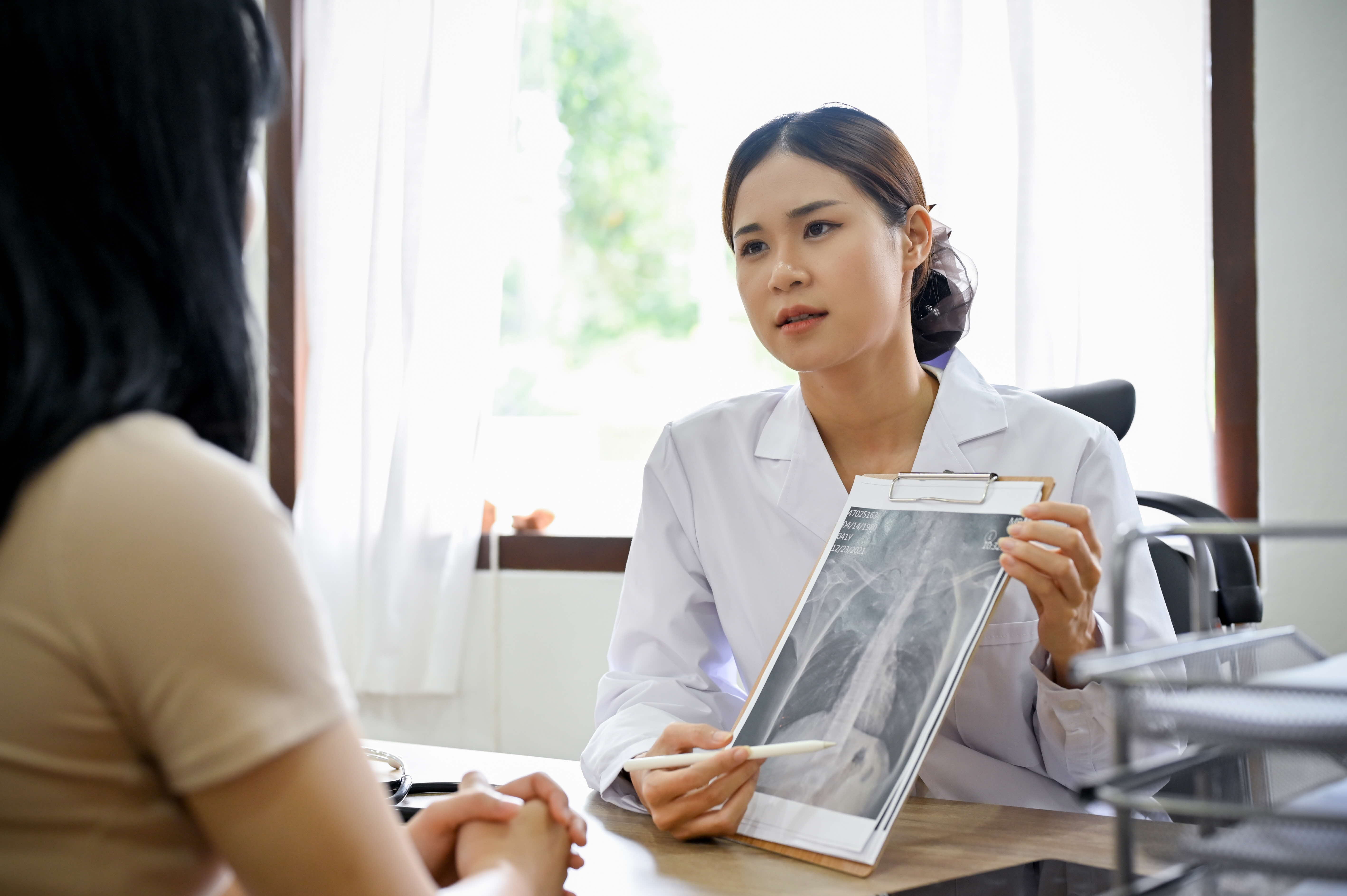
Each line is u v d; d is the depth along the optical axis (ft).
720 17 6.71
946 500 2.78
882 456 3.68
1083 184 5.91
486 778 2.49
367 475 7.05
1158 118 5.90
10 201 1.35
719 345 7.37
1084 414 4.14
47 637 1.30
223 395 1.60
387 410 7.08
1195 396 5.85
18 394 1.32
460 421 6.93
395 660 6.93
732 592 3.69
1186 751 1.60
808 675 2.66
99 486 1.32
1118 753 1.46
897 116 6.24
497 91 6.98
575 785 3.08
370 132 7.27
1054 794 3.24
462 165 6.99
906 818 2.61
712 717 3.39
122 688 1.33
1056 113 5.96
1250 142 5.80
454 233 6.98
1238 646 1.71
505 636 7.02
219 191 1.55
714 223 7.19
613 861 2.39
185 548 1.32
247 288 1.65
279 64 1.68
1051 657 2.95
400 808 2.64
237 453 1.64
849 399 3.54
